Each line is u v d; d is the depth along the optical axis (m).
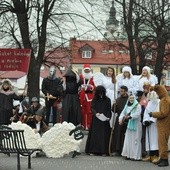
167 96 12.51
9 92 17.20
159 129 12.57
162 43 33.06
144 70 15.73
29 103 18.27
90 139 14.72
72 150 14.08
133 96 13.88
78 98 16.38
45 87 17.86
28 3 27.50
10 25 28.55
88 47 78.19
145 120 13.42
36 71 28.17
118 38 34.81
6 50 19.38
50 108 17.89
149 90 13.52
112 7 31.70
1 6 27.27
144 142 13.81
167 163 12.61
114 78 15.83
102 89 14.61
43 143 13.98
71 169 11.91
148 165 12.76
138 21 32.25
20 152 11.34
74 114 16.20
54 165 12.55
